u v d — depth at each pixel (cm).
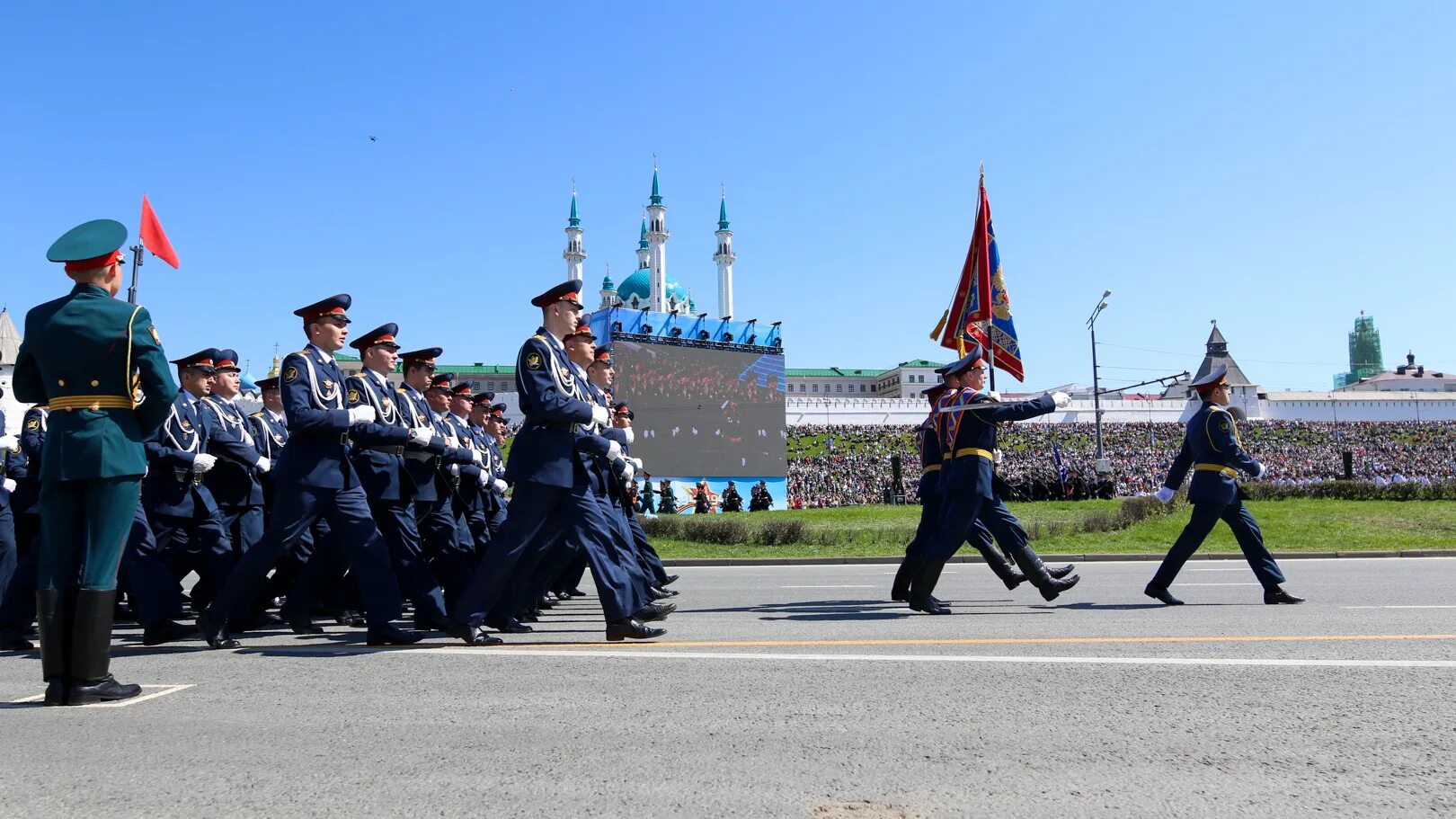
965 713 411
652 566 1036
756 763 340
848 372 12888
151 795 313
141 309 478
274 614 967
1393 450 6419
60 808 301
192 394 837
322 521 771
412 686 485
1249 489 2702
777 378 4194
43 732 397
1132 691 452
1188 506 2308
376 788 318
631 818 287
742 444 4050
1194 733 378
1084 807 294
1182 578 1201
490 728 394
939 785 316
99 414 462
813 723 396
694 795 307
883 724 394
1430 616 742
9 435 794
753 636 662
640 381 3794
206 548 812
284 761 349
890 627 714
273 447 980
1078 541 1950
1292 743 363
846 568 1712
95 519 462
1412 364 11412
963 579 1268
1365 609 803
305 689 482
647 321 3850
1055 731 381
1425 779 321
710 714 414
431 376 919
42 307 479
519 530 650
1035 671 502
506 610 730
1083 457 5856
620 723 400
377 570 674
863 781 320
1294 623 700
